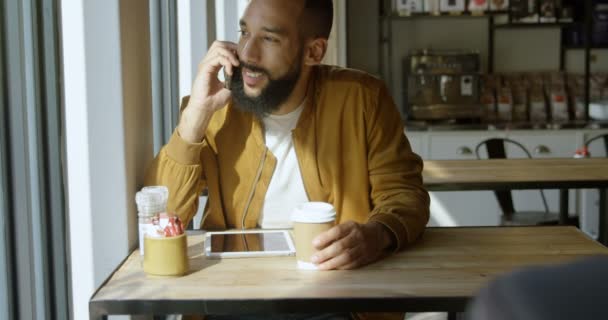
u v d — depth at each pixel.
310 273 1.48
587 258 0.33
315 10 1.76
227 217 1.91
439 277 1.45
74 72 1.81
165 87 3.11
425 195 1.86
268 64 1.72
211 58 1.73
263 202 1.88
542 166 3.55
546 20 5.98
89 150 1.83
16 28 1.59
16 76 1.60
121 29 1.81
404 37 6.22
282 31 1.71
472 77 5.70
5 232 1.57
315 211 1.51
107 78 1.81
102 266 1.85
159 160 1.82
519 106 6.09
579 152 4.27
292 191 1.87
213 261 1.58
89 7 1.79
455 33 6.19
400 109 6.30
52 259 1.82
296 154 1.85
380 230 1.60
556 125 5.48
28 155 1.68
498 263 1.55
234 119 1.88
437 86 5.72
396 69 6.26
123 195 1.84
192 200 1.82
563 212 3.78
